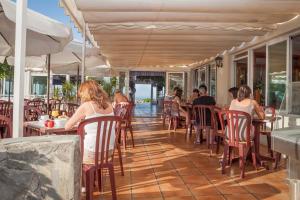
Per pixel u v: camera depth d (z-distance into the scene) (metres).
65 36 3.94
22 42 2.36
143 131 8.94
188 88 15.20
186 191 3.55
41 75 16.12
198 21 5.55
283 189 3.65
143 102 29.36
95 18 5.24
